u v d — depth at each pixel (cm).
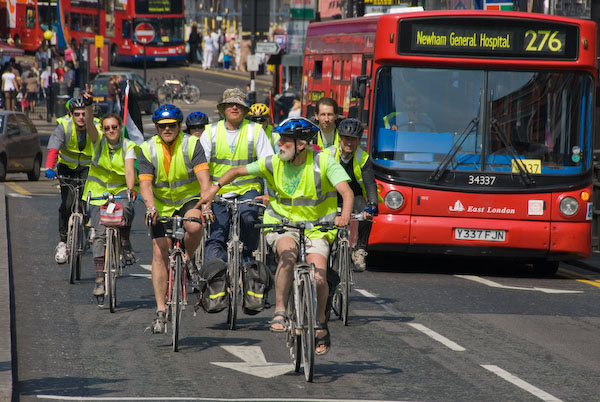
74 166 2956
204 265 2255
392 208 3316
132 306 2573
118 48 14650
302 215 1912
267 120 2767
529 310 2719
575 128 3359
